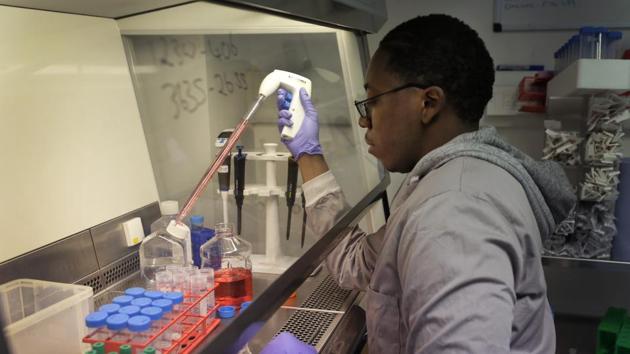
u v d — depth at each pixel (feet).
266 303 3.48
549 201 3.84
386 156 4.06
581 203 7.70
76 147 4.53
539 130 8.74
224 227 4.51
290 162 5.26
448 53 3.67
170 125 5.36
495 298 2.76
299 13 4.51
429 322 2.84
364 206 5.79
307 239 4.70
